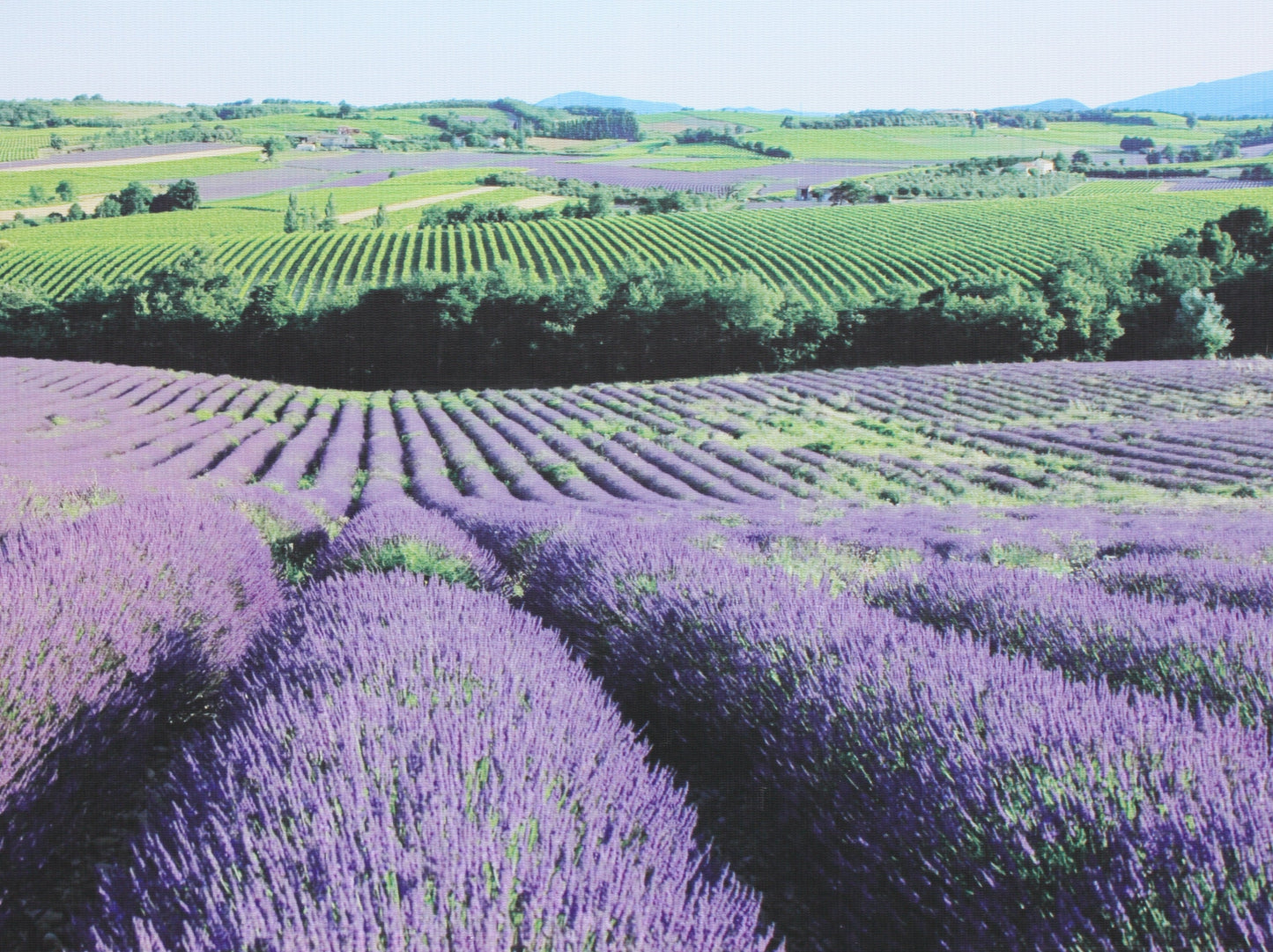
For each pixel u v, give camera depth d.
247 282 70.62
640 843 2.51
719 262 77.88
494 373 57.22
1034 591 6.03
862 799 3.00
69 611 4.14
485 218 107.56
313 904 1.97
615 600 5.81
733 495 22.19
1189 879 2.17
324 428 32.47
